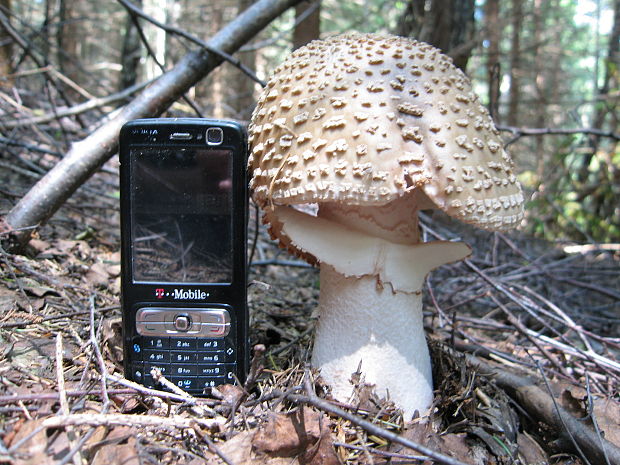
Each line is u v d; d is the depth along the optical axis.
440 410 0.23
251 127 0.22
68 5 1.13
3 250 0.28
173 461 0.18
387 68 0.20
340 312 0.23
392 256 0.22
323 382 0.23
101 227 0.43
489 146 0.20
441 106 0.20
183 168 0.22
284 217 0.21
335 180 0.18
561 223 0.79
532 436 0.25
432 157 0.19
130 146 0.22
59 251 0.34
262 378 0.24
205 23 1.62
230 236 0.22
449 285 0.48
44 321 0.25
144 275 0.22
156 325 0.22
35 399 0.18
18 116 0.55
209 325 0.22
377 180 0.18
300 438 0.18
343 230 0.21
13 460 0.16
